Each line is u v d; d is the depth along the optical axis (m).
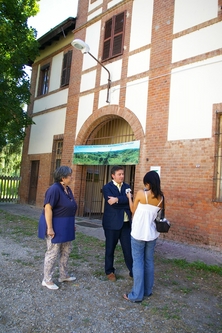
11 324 2.94
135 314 3.28
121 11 10.06
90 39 11.32
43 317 3.12
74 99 11.61
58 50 13.70
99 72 10.55
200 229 6.73
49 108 13.55
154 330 2.95
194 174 7.04
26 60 12.15
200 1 7.61
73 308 3.36
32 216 10.59
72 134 11.40
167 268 5.06
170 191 7.48
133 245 3.72
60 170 4.05
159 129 8.04
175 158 7.51
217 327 3.07
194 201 6.94
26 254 5.48
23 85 12.36
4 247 5.92
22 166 15.15
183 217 7.10
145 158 8.27
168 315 3.27
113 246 4.37
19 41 11.65
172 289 4.09
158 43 8.52
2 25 10.74
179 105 7.64
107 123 11.27
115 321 3.11
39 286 3.95
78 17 12.19
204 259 5.77
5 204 14.45
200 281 4.49
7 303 3.40
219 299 3.83
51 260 3.89
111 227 4.32
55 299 3.58
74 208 4.04
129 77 9.27
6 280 4.11
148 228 3.63
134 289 3.62
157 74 8.38
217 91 6.88
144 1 9.28
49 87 13.95
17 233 7.35
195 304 3.63
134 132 8.77
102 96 10.22
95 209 11.63
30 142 14.77
